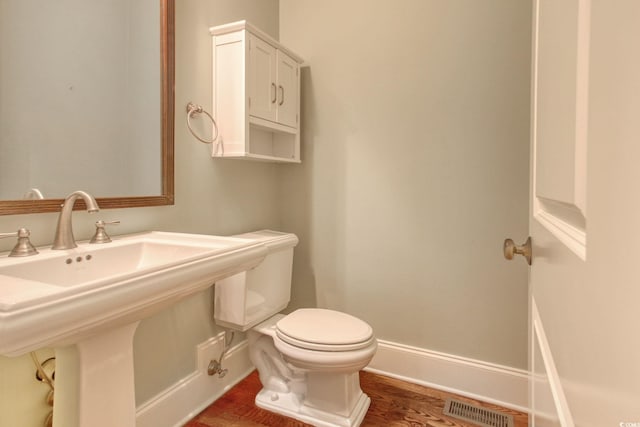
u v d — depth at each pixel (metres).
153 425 1.39
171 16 1.38
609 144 0.28
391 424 1.51
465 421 1.53
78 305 0.60
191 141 1.53
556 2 0.49
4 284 0.63
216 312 1.65
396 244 1.87
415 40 1.78
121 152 1.25
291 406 1.58
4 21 0.95
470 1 1.67
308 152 2.06
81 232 1.14
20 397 1.00
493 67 1.63
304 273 2.10
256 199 1.95
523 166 1.60
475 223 1.70
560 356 0.46
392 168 1.86
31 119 1.01
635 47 0.23
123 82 1.25
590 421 0.33
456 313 1.75
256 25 1.91
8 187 0.96
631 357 0.24
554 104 0.49
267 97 1.70
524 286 1.63
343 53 1.95
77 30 1.12
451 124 1.72
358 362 1.34
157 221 1.39
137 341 1.34
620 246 0.26
